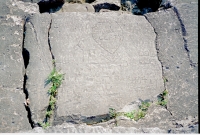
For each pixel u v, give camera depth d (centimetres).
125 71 198
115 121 183
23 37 212
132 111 187
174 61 203
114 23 215
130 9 255
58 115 183
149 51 206
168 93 192
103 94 190
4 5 223
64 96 188
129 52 205
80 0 257
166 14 220
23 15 220
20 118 182
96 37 209
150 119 183
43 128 170
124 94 191
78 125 180
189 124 180
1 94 188
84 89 191
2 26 214
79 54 202
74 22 214
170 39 211
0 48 205
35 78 194
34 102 187
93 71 197
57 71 196
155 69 201
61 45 205
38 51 204
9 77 194
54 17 216
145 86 194
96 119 185
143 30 214
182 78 197
